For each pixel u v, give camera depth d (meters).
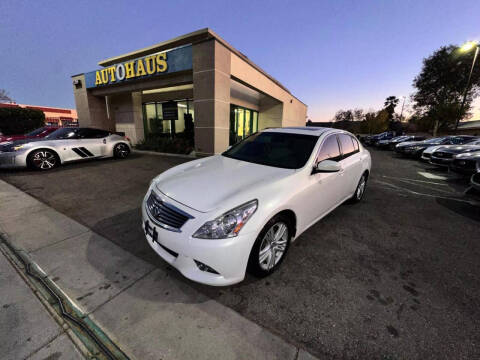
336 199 3.13
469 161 5.36
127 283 1.95
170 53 8.70
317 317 1.66
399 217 3.59
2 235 2.68
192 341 1.44
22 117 18.16
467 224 3.38
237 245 1.68
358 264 2.33
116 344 1.41
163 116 11.99
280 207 1.94
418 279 2.11
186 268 1.72
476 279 2.13
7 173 5.66
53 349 1.37
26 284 1.89
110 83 10.97
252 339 1.47
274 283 2.02
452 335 1.52
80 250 2.42
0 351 1.33
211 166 2.64
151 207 2.04
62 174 5.63
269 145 3.03
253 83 10.95
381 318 1.66
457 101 22.06
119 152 7.92
